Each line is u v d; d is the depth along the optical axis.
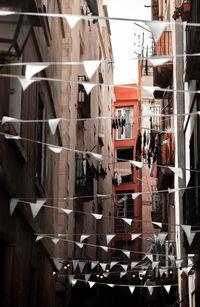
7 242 11.02
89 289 25.44
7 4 8.65
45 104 15.37
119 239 42.00
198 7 11.43
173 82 21.03
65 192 20.67
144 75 35.50
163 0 25.55
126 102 46.28
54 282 18.39
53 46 16.83
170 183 21.97
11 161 10.82
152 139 24.11
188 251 14.59
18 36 8.77
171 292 31.50
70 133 22.31
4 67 10.23
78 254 24.36
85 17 6.39
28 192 12.80
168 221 23.91
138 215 42.62
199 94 13.59
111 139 42.38
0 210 10.02
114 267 38.88
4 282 10.80
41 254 15.23
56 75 17.88
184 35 17.36
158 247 24.88
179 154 18.45
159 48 21.11
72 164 22.88
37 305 14.91
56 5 17.80
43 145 15.30
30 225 12.95
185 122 17.20
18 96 11.53
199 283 14.48
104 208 35.72
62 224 20.14
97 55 33.44
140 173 42.91
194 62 12.48
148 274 26.39
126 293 36.50
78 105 24.72
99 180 32.75
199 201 13.00
